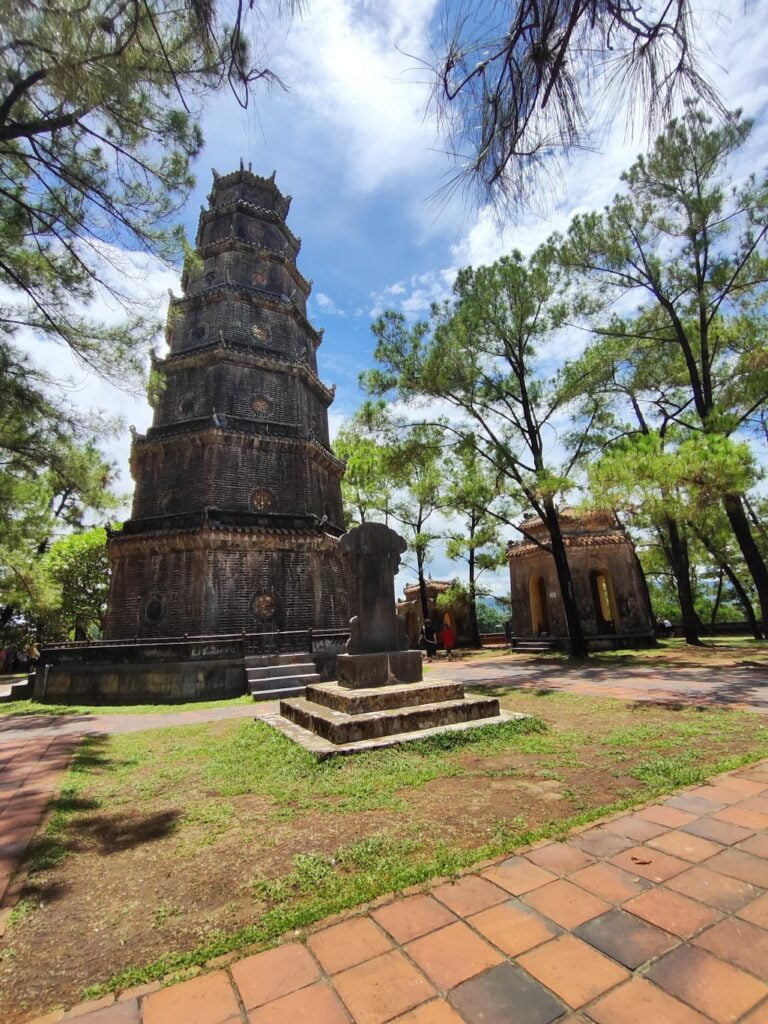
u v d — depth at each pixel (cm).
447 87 230
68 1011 224
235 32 242
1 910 313
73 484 1020
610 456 1212
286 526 1678
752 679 1054
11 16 478
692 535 2250
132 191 753
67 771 625
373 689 732
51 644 1538
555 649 2219
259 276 2072
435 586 3562
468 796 454
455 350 1598
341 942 258
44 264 825
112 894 328
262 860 360
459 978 228
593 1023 199
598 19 208
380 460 1808
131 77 497
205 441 1697
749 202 1291
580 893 289
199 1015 217
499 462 1722
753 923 255
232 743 721
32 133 666
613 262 1480
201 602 1508
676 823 373
